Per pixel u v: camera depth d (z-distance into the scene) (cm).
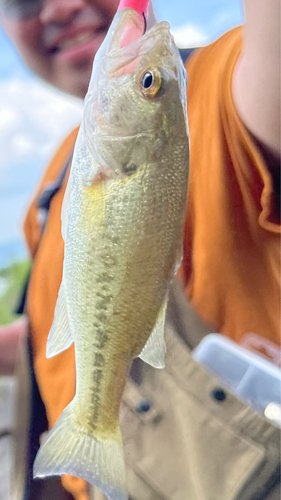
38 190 66
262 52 36
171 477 45
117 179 28
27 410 57
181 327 50
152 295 28
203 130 46
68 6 45
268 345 50
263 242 46
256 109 39
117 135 28
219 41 47
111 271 28
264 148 42
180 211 28
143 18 29
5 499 60
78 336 29
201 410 47
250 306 50
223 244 48
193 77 48
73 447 30
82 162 29
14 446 59
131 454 46
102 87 29
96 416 30
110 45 29
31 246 68
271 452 45
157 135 28
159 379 47
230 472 45
